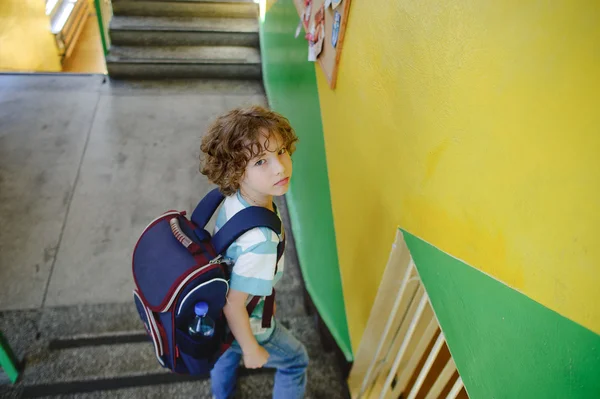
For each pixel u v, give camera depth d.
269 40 4.11
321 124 2.28
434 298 1.17
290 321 2.41
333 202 2.11
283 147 1.13
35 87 4.22
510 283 0.87
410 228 1.30
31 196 3.12
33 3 5.61
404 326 1.58
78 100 4.13
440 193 1.12
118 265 2.74
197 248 1.12
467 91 0.98
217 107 4.30
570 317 0.71
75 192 3.20
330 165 2.14
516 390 0.84
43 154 3.49
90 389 1.99
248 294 1.20
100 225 2.98
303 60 2.65
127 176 3.39
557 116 0.73
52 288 2.54
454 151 1.05
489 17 0.90
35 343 2.20
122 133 3.82
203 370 1.30
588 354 0.68
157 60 4.47
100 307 2.47
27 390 1.97
